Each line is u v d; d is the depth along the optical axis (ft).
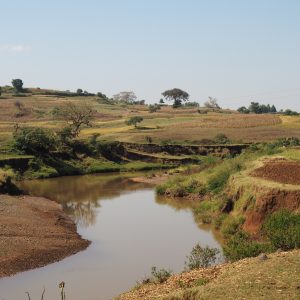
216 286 50.88
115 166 270.26
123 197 174.50
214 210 130.82
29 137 254.47
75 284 80.23
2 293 75.82
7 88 610.24
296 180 114.01
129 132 359.46
